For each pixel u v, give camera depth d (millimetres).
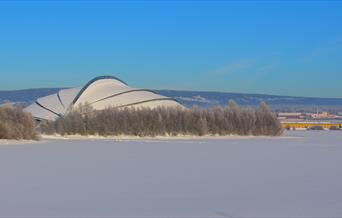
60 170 33594
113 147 66000
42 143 78625
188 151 56469
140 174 31281
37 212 18844
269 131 126875
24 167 35688
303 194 23000
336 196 22375
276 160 42594
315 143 81375
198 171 33125
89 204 20562
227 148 64188
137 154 50594
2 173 31609
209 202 21016
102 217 17953
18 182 27250
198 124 122562
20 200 21469
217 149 61344
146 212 18875
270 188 24984
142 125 118812
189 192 23734
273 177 29625
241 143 82125
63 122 118062
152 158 44906
